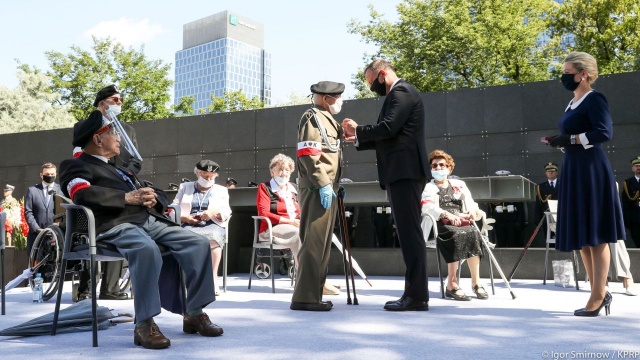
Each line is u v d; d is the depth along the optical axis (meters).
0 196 15.11
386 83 4.37
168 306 3.24
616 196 3.85
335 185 4.46
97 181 3.10
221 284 7.00
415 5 26.06
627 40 24.48
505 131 10.97
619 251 5.54
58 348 2.80
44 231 5.41
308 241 4.22
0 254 4.23
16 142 15.04
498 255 7.89
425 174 4.18
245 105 36.00
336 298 5.10
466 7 24.83
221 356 2.55
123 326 3.56
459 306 4.41
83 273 5.23
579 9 24.84
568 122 3.93
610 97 10.38
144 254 2.87
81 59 34.91
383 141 4.21
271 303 4.70
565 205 3.92
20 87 35.44
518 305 4.49
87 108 34.94
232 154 13.07
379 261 8.54
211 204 5.99
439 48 24.97
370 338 2.96
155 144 13.81
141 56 35.22
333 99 4.52
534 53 25.38
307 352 2.61
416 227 4.15
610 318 3.72
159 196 3.21
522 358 2.46
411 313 3.97
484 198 8.49
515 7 24.98
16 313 4.29
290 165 6.50
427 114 11.52
